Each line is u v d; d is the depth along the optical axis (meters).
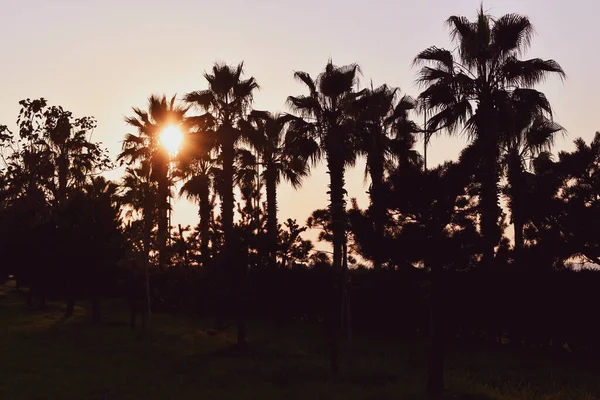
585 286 24.48
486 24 26.61
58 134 39.00
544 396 16.19
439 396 15.48
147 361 20.84
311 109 32.41
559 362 22.52
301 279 25.03
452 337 28.86
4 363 19.58
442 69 26.98
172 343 25.39
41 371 18.47
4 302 43.88
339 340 28.48
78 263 32.12
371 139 32.28
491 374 19.61
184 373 18.92
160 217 31.69
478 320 27.33
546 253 25.00
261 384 17.23
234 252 25.81
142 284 31.17
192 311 36.72
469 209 17.48
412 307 29.84
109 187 35.69
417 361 22.45
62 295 48.06
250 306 24.36
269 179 40.75
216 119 35.19
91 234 33.06
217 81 34.97
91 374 18.30
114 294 33.34
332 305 25.78
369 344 27.45
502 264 25.83
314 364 20.86
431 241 16.95
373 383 17.48
